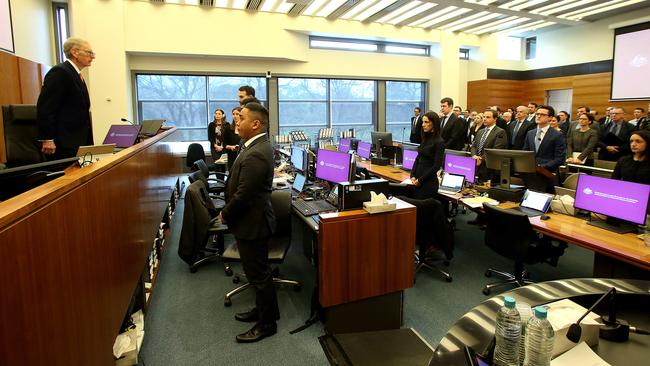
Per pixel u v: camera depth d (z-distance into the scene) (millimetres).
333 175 3424
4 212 876
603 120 7629
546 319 1005
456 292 3074
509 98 10641
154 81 7629
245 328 2574
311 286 3201
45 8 6355
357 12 7801
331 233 2287
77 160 1645
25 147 2953
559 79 9961
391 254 2480
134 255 2158
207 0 6836
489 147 4754
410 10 7703
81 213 1325
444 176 4172
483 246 4125
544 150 4188
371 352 2025
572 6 7672
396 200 2725
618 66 8516
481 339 1091
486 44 10141
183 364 2197
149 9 6809
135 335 2090
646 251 2248
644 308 1314
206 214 3264
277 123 8586
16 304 883
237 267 3590
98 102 6562
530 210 3203
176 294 3066
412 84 10117
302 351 2314
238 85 8227
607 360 1060
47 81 2281
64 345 1139
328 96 9086
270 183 2379
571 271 3475
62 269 1147
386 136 5766
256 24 7551
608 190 2750
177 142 6395
